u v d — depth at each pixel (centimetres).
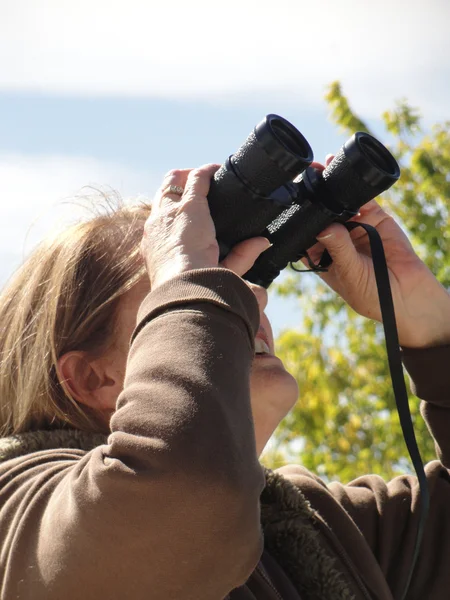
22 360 430
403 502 515
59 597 314
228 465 309
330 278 514
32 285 440
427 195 1805
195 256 361
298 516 448
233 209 390
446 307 518
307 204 441
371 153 443
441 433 519
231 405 321
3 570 336
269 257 451
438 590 490
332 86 1775
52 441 404
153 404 315
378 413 1911
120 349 422
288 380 442
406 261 516
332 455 1911
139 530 304
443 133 1825
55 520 321
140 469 305
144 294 427
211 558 310
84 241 439
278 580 424
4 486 359
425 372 517
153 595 311
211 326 332
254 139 382
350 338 1944
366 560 460
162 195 392
